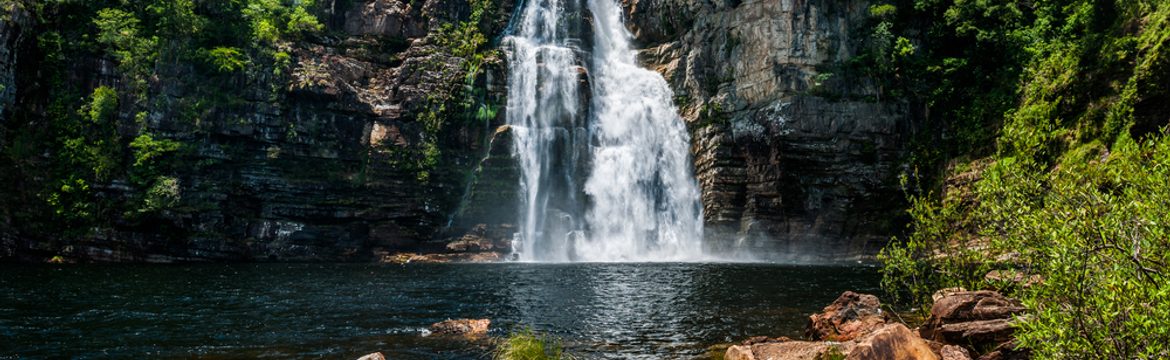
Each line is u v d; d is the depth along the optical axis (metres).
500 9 57.53
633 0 61.31
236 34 47.91
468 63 53.78
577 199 52.91
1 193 41.00
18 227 41.03
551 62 56.78
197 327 18.28
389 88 52.22
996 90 44.56
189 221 44.06
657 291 26.42
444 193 50.38
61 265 38.75
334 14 53.94
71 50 44.56
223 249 44.53
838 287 27.45
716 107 53.66
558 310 21.48
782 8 51.91
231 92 46.94
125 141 44.09
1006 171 11.59
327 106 49.31
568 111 55.84
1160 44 32.31
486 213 50.16
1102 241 8.50
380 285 28.83
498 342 16.20
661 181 54.78
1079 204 9.48
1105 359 7.75
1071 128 35.97
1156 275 8.07
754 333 17.20
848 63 51.06
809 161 50.06
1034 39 44.00
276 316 20.23
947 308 13.41
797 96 50.56
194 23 46.31
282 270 36.81
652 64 59.28
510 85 54.09
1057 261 8.76
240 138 46.81
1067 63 38.59
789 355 12.14
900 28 50.94
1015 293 12.21
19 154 41.91
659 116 56.28
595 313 20.77
